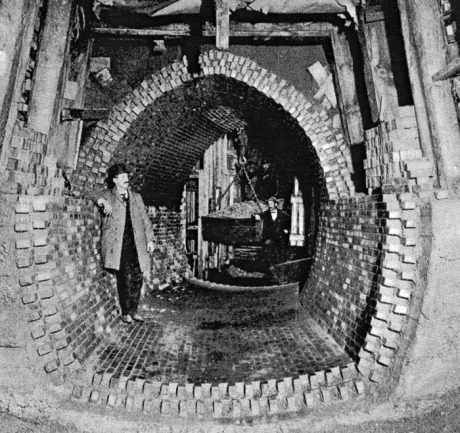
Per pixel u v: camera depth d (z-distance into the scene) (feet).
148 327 19.20
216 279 39.99
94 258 17.61
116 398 12.32
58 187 14.55
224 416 12.23
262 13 16.96
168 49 19.36
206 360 15.37
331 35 17.76
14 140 12.13
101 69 19.42
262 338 17.70
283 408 12.37
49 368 12.07
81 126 18.44
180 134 26.66
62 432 11.82
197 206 37.65
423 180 12.48
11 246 11.76
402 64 15.42
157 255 29.55
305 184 28.48
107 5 16.28
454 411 11.75
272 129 25.52
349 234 16.60
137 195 18.74
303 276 28.66
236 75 19.21
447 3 12.72
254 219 35.37
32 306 12.00
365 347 12.77
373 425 12.00
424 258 12.18
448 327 12.07
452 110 12.54
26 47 12.53
